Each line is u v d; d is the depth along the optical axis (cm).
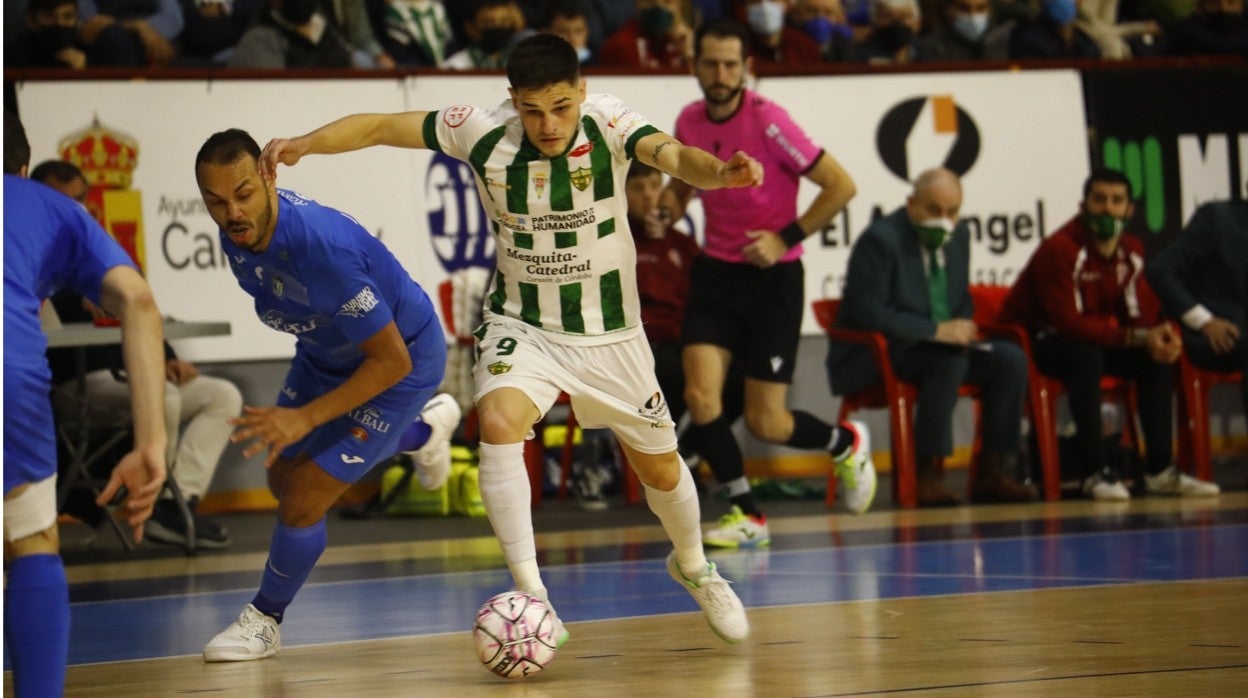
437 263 2703
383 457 1288
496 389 1176
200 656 1247
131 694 1052
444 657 1185
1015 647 1109
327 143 1173
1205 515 2206
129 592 1736
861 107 2898
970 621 1255
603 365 1212
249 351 2623
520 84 1127
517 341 1206
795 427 2194
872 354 2480
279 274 1150
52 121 2534
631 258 1217
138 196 2572
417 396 1291
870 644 1153
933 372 2447
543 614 1073
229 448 2728
